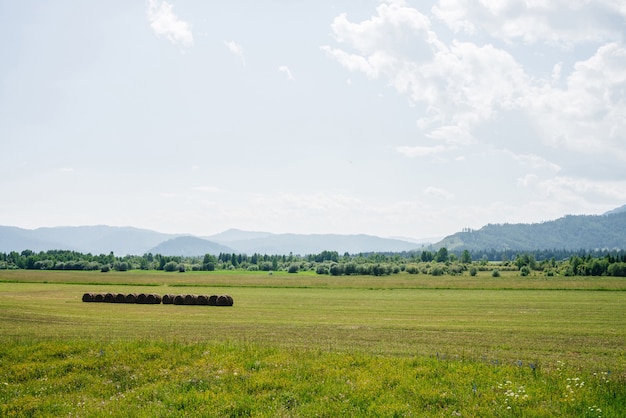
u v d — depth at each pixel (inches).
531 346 1111.0
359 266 5964.6
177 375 665.0
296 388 582.2
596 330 1397.6
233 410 519.8
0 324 1488.7
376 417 482.9
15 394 619.8
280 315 1851.6
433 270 5920.3
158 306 2278.5
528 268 5541.3
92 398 597.3
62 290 3248.0
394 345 1086.4
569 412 489.4
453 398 534.0
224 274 6358.3
